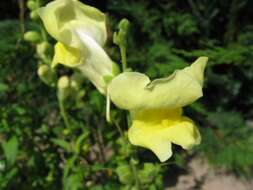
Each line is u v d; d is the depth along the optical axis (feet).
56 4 0.36
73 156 0.51
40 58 0.55
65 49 0.37
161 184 0.46
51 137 0.56
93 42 0.37
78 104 0.54
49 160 0.56
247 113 1.17
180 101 0.32
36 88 0.60
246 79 1.12
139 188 0.43
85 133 0.51
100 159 0.62
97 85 0.38
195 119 0.83
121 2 0.95
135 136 0.33
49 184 0.56
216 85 1.11
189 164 0.99
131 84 0.32
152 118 0.33
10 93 0.58
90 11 0.37
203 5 1.04
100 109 0.55
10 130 0.51
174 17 0.95
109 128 0.57
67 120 0.52
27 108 0.56
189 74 0.32
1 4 1.09
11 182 0.53
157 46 0.77
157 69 0.57
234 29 1.05
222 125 0.92
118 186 0.52
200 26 1.04
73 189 0.50
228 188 0.95
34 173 0.56
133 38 0.95
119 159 0.51
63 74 0.59
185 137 0.32
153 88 0.32
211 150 0.90
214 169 0.98
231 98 1.13
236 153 0.89
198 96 0.32
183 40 1.00
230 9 1.05
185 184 0.95
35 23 0.65
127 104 0.32
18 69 0.60
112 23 0.72
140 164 0.44
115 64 0.37
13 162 0.49
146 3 0.98
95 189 0.51
